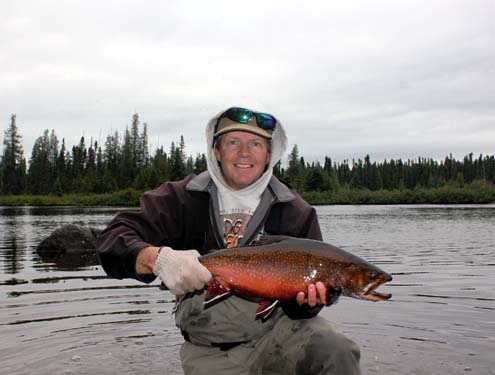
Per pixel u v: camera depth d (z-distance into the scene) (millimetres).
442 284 2855
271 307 1158
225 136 1374
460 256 4238
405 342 1771
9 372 1478
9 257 4297
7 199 24703
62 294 2561
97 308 2256
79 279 3051
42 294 2564
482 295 2535
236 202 1400
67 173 29734
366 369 1518
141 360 1594
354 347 1307
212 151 1410
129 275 1216
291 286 1137
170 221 1364
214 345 1371
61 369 1505
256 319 1275
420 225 8758
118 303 2357
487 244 5305
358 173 42500
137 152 37594
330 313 2172
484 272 3311
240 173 1369
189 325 1370
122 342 1768
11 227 8078
